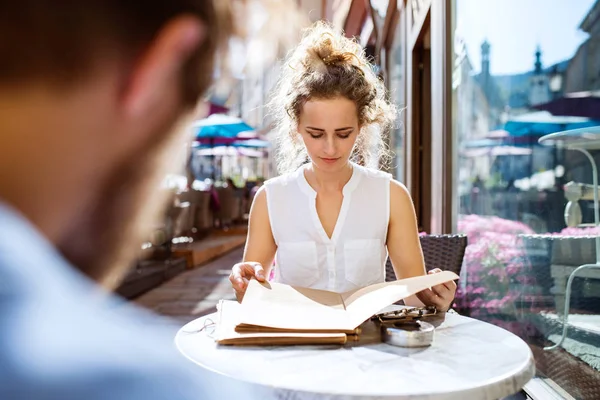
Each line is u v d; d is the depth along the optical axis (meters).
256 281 1.38
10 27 0.24
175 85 0.27
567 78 2.26
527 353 1.09
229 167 16.48
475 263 3.31
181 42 0.27
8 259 0.24
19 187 0.25
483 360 1.04
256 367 0.99
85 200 0.26
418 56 5.13
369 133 2.05
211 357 1.05
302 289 1.38
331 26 1.77
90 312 0.26
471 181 3.42
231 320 1.25
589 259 2.13
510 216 2.84
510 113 2.84
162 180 0.28
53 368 0.24
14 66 0.24
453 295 1.42
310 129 1.67
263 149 14.61
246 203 14.17
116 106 0.26
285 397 0.87
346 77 1.66
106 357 0.25
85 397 0.24
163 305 5.12
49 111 0.25
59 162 0.25
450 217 3.54
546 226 2.47
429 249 2.29
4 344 0.23
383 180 1.87
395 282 1.37
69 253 0.26
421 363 1.02
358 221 1.82
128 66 0.26
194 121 0.28
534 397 2.21
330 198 1.84
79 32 0.25
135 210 0.27
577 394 2.06
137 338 0.27
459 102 3.51
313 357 1.05
